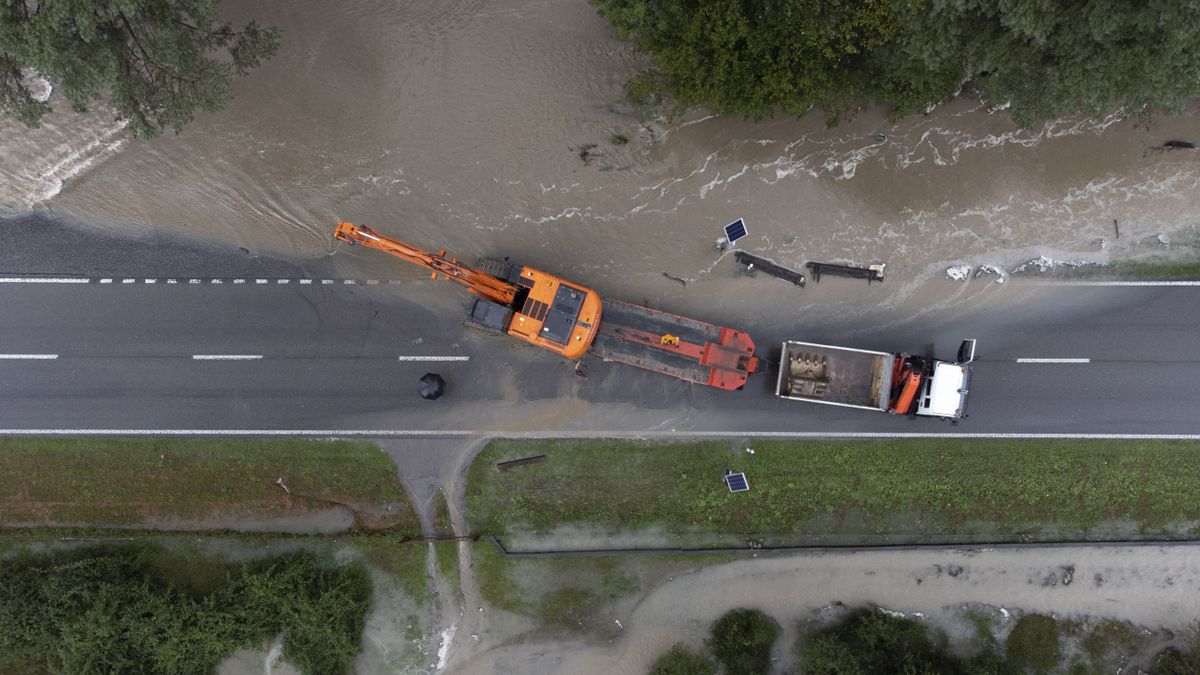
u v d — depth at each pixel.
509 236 37.66
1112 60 28.03
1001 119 36.66
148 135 31.69
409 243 37.69
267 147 37.53
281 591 36.03
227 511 37.69
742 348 34.66
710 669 37.00
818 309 37.09
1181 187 36.41
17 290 37.41
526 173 37.62
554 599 37.88
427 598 37.97
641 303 37.25
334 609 36.00
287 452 37.56
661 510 37.38
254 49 34.00
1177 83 28.02
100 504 37.53
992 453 36.84
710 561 37.62
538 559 37.69
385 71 37.59
